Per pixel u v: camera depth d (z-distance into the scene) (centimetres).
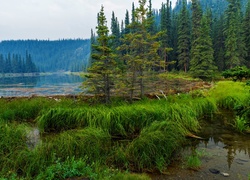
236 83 1683
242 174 503
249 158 592
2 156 511
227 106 1160
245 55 4097
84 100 1188
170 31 5309
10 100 1227
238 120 835
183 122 826
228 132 813
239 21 4406
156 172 522
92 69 1003
